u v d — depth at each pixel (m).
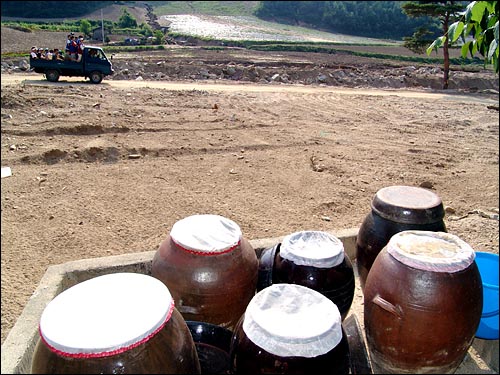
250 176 7.85
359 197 7.18
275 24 85.81
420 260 2.38
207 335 2.57
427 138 10.99
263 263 3.12
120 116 10.84
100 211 6.23
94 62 16.55
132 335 1.89
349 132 11.11
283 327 2.15
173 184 7.34
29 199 6.50
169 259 2.74
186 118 11.27
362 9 88.38
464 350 2.49
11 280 4.57
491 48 2.26
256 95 15.46
